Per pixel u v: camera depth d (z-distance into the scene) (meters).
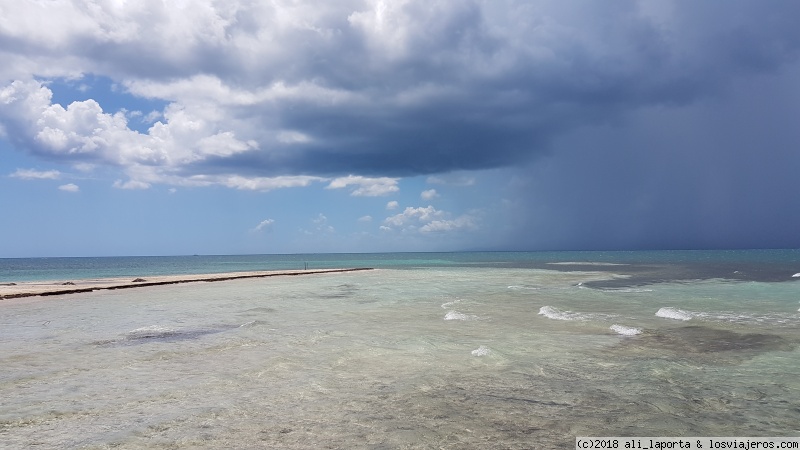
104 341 10.34
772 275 29.78
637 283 25.73
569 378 7.14
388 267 57.66
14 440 4.88
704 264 48.81
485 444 4.71
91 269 67.38
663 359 8.31
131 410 5.81
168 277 34.66
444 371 7.59
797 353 8.72
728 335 10.45
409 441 4.79
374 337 10.55
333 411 5.73
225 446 4.70
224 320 13.43
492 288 23.97
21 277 45.97
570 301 17.44
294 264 84.75
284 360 8.41
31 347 9.72
